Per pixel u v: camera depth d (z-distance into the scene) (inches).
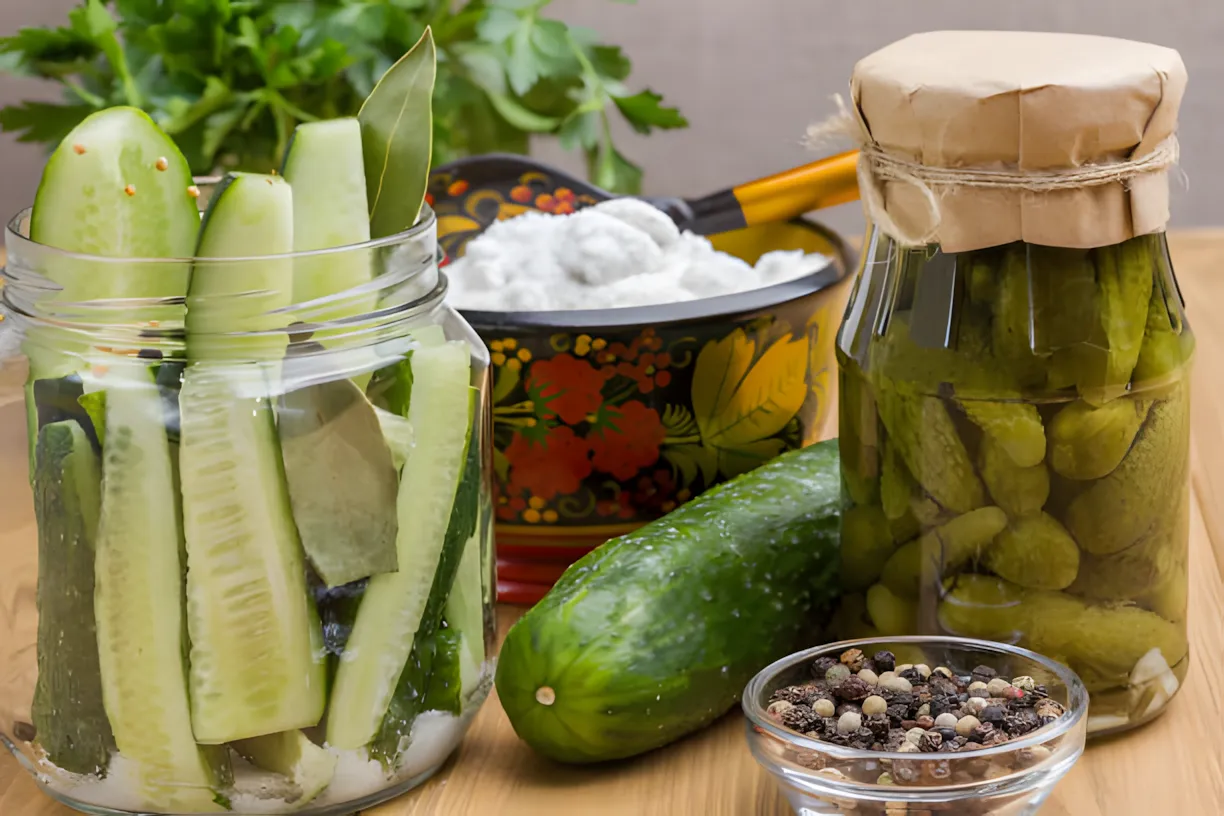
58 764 25.8
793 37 55.8
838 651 27.0
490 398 27.3
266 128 37.5
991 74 25.6
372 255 25.5
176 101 36.3
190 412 25.0
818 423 31.2
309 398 25.2
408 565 25.9
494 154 34.0
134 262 24.9
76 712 25.6
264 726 25.4
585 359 29.5
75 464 25.2
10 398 25.8
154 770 25.5
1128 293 26.0
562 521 30.4
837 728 25.7
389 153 26.2
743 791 26.9
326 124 25.7
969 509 26.5
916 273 26.5
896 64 26.3
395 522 25.7
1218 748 27.3
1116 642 26.8
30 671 26.0
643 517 30.4
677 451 30.1
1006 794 25.1
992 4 54.3
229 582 25.1
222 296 24.9
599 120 45.4
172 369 25.1
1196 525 32.0
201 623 25.1
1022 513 26.4
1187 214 56.3
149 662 25.2
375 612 25.8
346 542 25.5
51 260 25.0
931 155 25.8
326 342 25.4
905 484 26.9
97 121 25.3
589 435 29.9
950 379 26.2
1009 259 25.9
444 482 26.0
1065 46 26.4
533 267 31.0
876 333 26.9
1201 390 35.8
